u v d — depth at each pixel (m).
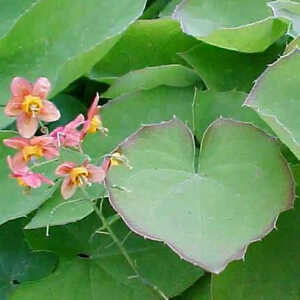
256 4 0.35
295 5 0.33
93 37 0.34
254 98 0.29
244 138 0.30
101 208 0.31
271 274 0.30
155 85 0.35
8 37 0.34
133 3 0.34
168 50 0.37
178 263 0.31
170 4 0.38
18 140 0.27
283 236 0.30
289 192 0.28
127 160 0.28
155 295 0.31
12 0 0.38
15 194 0.31
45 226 0.30
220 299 0.30
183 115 0.34
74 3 0.34
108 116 0.34
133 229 0.27
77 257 0.32
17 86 0.27
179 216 0.28
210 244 0.27
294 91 0.29
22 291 0.31
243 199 0.28
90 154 0.33
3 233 0.33
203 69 0.35
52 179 0.31
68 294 0.31
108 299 0.31
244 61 0.35
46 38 0.35
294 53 0.30
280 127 0.27
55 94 0.34
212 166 0.29
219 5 0.35
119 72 0.37
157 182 0.29
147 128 0.30
